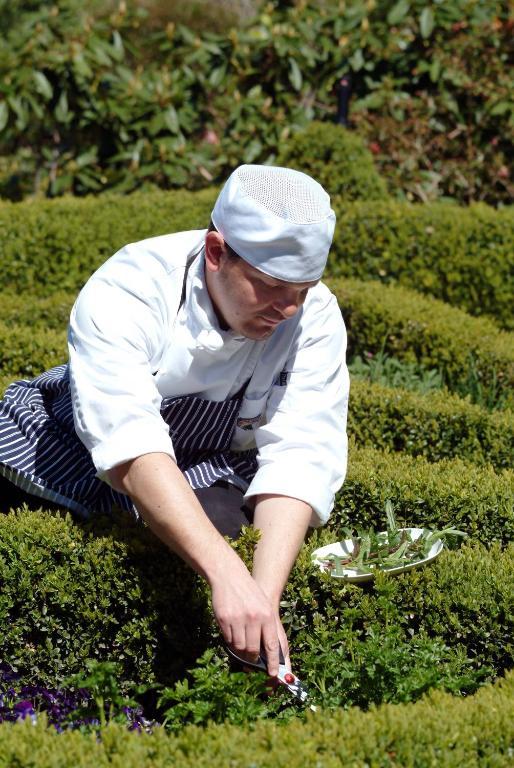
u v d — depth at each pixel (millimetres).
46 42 8508
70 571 2951
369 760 2191
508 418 4488
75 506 3104
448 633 3084
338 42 8562
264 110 8414
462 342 5465
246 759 2143
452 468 3893
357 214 6629
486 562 3205
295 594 3008
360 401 4516
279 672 2600
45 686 2959
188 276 2869
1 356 4766
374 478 3674
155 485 2566
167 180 8648
